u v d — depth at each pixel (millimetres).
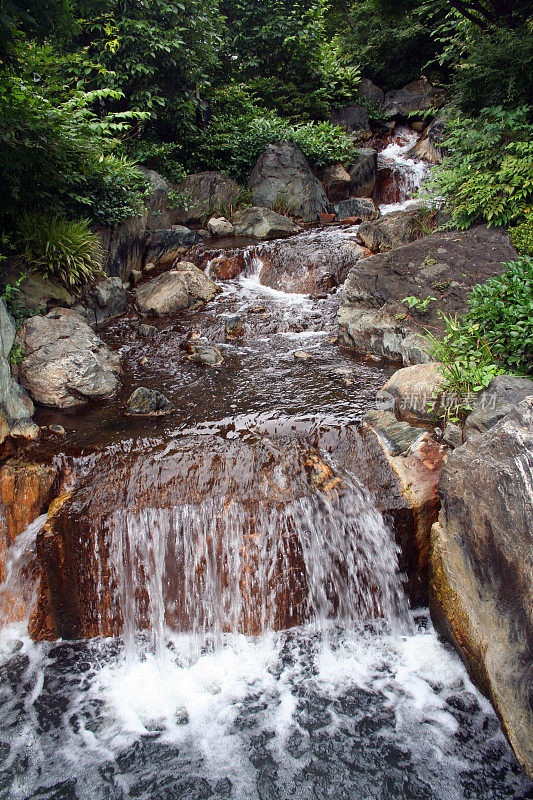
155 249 10656
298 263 9852
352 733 3805
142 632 4684
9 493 4941
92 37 11242
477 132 8664
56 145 7145
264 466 4930
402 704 3988
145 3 10961
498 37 8523
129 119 12273
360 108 18031
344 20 22562
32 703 4086
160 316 8758
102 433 5602
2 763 3668
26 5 5816
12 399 5773
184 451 5148
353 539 4648
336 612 4762
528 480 3240
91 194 8742
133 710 4039
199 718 3971
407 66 20125
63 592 4555
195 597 4637
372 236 10258
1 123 6484
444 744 3682
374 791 3420
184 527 4555
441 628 4496
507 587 3525
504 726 3354
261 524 4555
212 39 13109
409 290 7445
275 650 4527
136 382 6859
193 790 3475
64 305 7859
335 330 8242
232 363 7297
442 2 10156
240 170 14031
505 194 8109
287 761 3641
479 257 7605
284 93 16641
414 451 4992
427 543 4742
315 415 5695
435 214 9734
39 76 8055
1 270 7332
